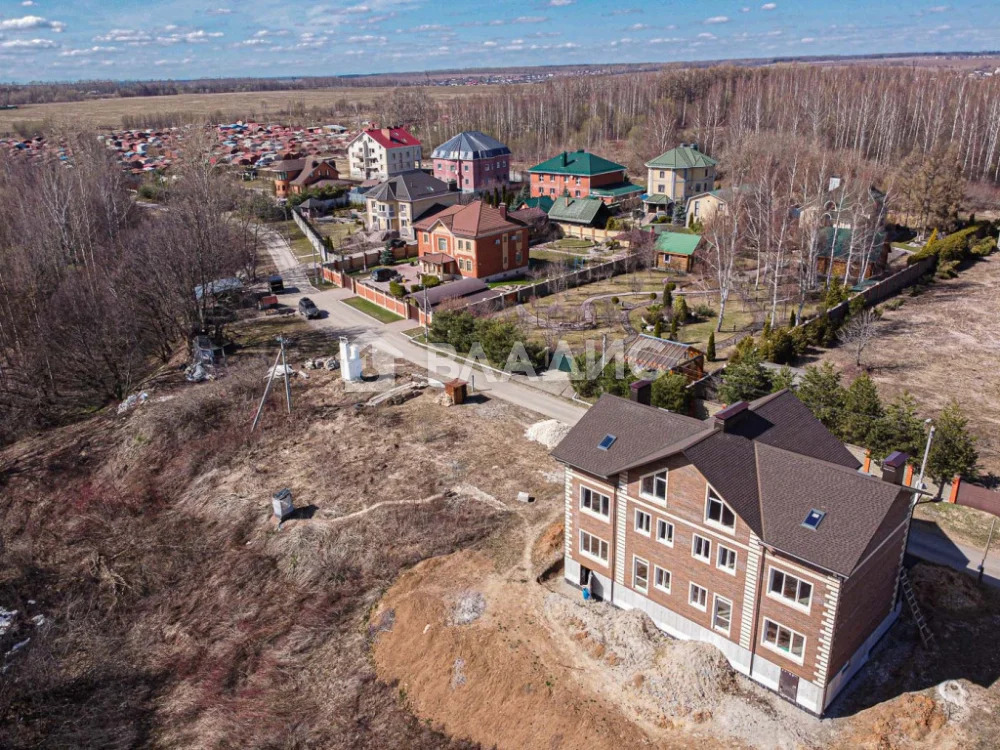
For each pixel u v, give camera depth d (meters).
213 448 54.06
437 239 89.56
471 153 136.75
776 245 81.19
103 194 101.44
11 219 96.69
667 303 70.94
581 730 27.84
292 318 78.38
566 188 128.88
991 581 33.88
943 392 52.88
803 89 176.50
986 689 28.39
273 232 119.88
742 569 28.67
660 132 153.38
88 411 67.94
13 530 50.25
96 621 40.50
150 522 48.22
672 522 30.77
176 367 70.25
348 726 31.02
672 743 27.05
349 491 46.50
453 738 29.70
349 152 160.75
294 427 55.22
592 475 33.16
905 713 27.38
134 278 70.94
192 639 37.97
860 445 43.56
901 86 178.38
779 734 27.14
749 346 57.78
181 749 31.42
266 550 42.72
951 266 80.31
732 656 30.08
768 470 29.64
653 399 49.78
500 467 46.94
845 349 61.19
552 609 33.81
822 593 26.31
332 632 36.22
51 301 72.50
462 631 33.03
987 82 175.62
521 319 70.06
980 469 42.59
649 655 30.73
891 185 94.44
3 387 67.69
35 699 35.31
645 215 117.50
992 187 120.12
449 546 40.19
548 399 55.94
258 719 32.03
